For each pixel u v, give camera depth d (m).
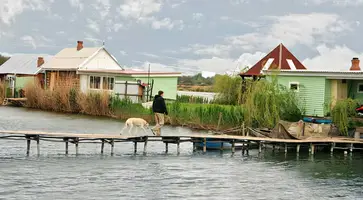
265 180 21.11
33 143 28.36
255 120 32.62
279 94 32.88
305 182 20.95
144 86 48.91
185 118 39.09
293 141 27.95
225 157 26.48
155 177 20.86
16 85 62.53
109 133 33.09
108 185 19.19
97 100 46.31
